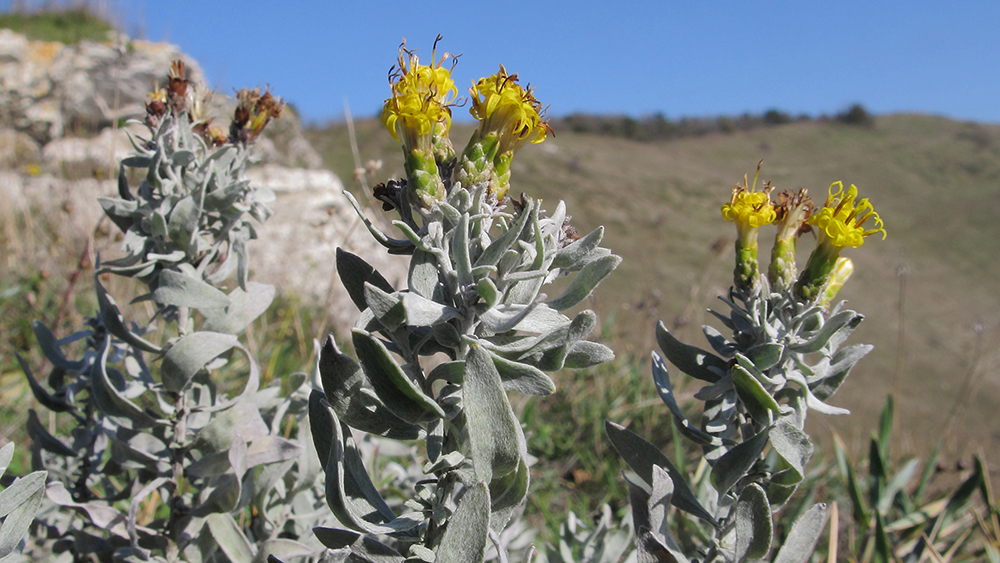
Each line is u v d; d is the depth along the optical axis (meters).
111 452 0.12
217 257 0.13
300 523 0.13
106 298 0.11
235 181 0.13
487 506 0.07
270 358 0.27
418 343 0.08
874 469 0.20
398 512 0.15
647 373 0.37
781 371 0.10
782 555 0.10
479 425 0.07
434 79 0.08
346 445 0.08
